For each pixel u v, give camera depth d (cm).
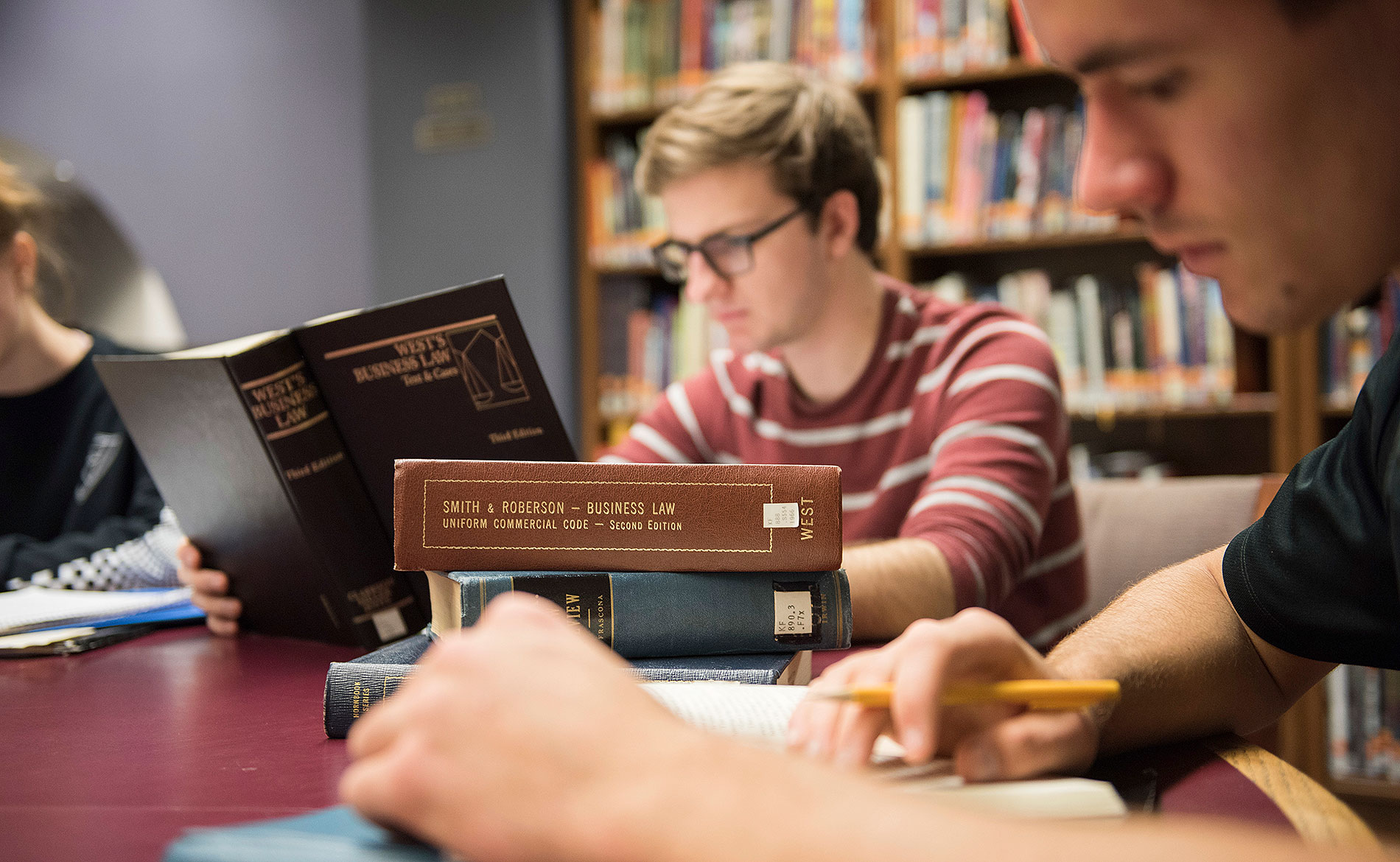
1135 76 45
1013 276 255
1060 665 60
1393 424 61
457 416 92
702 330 271
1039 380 129
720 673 63
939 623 49
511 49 286
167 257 332
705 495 67
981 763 47
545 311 284
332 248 316
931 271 272
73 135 340
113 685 82
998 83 259
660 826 31
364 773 35
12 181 178
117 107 336
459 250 293
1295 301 46
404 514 66
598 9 294
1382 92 41
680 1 271
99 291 327
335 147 315
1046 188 240
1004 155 243
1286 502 71
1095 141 47
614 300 285
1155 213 47
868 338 147
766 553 67
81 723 69
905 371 144
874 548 100
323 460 91
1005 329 137
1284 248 45
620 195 283
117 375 100
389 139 301
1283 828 45
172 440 99
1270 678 69
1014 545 109
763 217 143
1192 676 64
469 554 66
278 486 90
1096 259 264
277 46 320
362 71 311
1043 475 120
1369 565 65
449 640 39
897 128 252
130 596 117
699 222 145
